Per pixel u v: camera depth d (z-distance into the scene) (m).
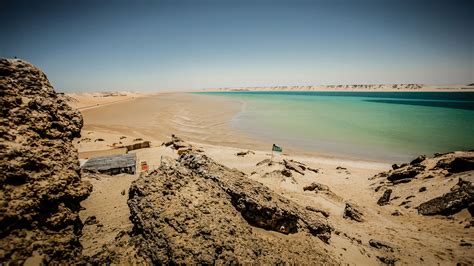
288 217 9.88
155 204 7.93
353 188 23.19
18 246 5.25
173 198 8.31
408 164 25.69
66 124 10.65
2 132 7.07
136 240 7.19
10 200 5.80
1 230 5.27
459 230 13.81
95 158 21.48
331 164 31.12
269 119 65.81
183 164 11.69
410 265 10.14
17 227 5.60
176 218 7.31
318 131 50.25
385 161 32.28
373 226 14.87
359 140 42.75
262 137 45.34
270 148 38.53
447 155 23.67
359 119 66.38
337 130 51.22
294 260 7.84
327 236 10.83
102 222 8.70
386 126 55.41
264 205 9.30
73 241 6.55
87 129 45.72
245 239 7.60
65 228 6.77
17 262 4.99
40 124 8.60
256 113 78.25
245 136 46.06
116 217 9.16
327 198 19.38
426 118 67.38
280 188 20.75
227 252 6.66
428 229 14.42
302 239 9.64
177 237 6.70
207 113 75.88
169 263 6.18
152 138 42.50
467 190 16.09
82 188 8.61
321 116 72.00
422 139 42.69
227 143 41.19
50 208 6.78
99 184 12.98
